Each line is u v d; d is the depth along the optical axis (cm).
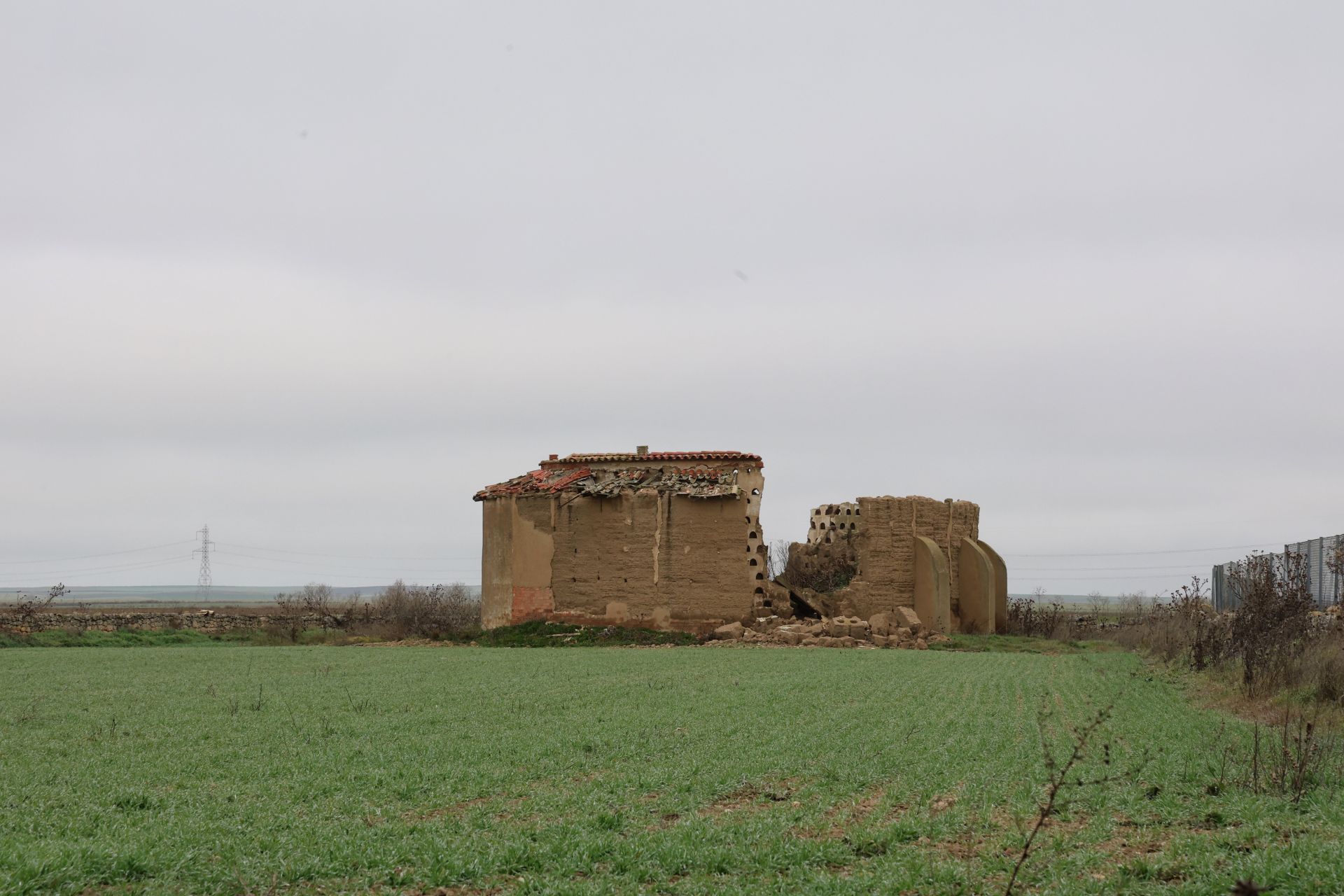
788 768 1672
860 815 1394
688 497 5022
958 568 5541
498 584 5291
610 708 2430
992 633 5400
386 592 8531
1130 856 1201
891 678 3138
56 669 3591
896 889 1077
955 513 5600
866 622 5078
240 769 1695
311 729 2116
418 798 1484
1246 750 1792
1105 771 1638
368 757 1789
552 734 2012
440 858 1164
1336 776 1567
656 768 1664
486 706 2469
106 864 1132
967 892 1066
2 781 1593
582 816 1358
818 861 1181
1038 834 1270
